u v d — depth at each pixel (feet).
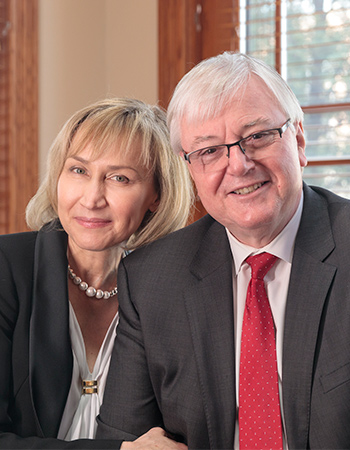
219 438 5.60
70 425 6.64
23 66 12.67
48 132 13.01
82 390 6.79
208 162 5.58
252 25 13.75
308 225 5.85
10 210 12.66
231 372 5.68
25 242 6.93
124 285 6.47
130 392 6.17
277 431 5.39
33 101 12.69
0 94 12.76
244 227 5.54
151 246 6.63
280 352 5.65
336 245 5.68
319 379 5.29
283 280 5.83
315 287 5.54
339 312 5.40
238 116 5.41
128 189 6.58
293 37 13.50
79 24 13.67
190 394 5.78
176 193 7.04
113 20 14.29
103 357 6.91
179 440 6.05
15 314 6.43
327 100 13.29
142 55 13.94
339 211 5.92
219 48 13.74
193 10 13.75
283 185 5.48
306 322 5.45
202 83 5.53
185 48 13.58
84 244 6.58
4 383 6.23
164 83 13.70
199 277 6.13
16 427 6.33
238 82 5.46
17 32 12.64
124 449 5.71
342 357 5.27
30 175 12.69
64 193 6.58
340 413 5.16
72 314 6.82
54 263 6.74
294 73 13.53
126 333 6.36
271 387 5.49
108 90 14.23
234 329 5.89
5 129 12.73
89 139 6.45
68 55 13.43
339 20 13.08
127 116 6.64
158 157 6.82
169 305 6.12
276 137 5.46
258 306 5.73
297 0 13.38
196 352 5.80
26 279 6.57
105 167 6.45
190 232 6.56
